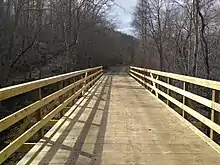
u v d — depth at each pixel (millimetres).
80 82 11125
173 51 38125
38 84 5180
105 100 11000
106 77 28953
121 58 82000
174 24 35531
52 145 5254
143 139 5746
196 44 25000
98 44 52156
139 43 63469
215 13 27422
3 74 22594
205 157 4754
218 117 5445
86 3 33344
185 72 29688
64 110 8281
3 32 24078
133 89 15625
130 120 7449
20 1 23016
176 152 4992
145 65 49250
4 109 17812
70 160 4535
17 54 27312
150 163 4461
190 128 6617
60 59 35188
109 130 6383
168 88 9344
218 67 27406
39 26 26031
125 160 4578
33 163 4387
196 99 6410
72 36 34281
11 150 3957
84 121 7207
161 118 7762
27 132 4625
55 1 29562
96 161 4512
